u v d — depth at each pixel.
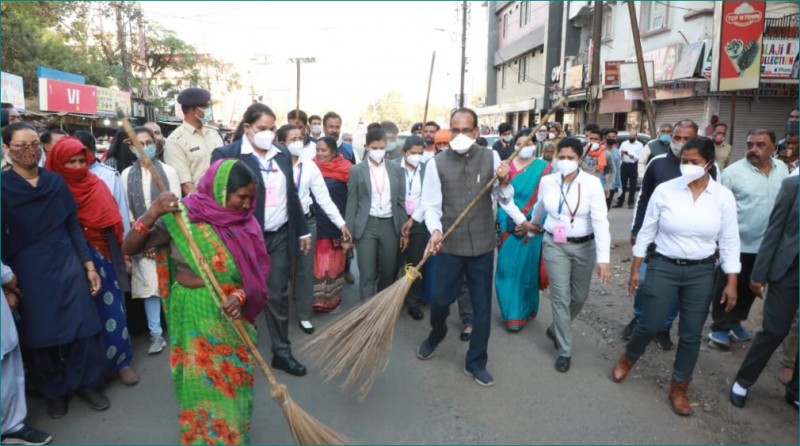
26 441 3.04
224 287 2.70
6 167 3.34
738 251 3.41
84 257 3.42
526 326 4.96
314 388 3.72
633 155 11.78
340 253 5.24
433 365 4.10
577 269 3.99
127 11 21.83
